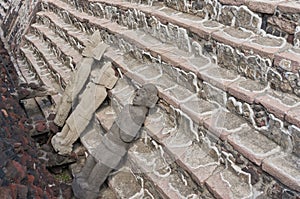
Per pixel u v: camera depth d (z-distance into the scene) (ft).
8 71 18.58
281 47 10.19
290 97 9.71
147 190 11.34
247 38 11.05
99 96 13.64
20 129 10.24
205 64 11.68
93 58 14.51
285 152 9.29
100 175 11.88
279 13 10.36
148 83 12.16
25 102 18.06
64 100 15.02
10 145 8.05
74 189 12.14
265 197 9.21
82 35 19.15
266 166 8.96
